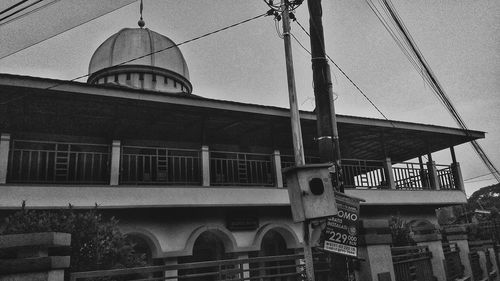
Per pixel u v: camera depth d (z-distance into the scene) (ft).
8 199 29.53
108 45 62.75
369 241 22.11
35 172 40.50
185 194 36.45
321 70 21.18
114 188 33.68
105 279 23.04
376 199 47.16
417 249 31.14
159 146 47.62
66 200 31.48
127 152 45.60
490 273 45.68
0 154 30.99
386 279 22.15
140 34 64.28
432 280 30.22
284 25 23.27
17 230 22.50
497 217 82.28
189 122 41.88
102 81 59.98
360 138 52.06
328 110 20.54
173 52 64.80
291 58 22.70
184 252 36.94
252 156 53.26
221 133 47.47
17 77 28.94
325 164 17.75
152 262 37.06
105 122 39.99
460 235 39.58
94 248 23.29
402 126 48.14
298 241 43.01
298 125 21.33
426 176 55.16
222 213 41.01
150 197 34.83
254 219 42.09
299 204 17.37
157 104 35.06
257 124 43.80
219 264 23.50
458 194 54.54
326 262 27.40
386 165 49.75
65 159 42.37
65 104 33.71
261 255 47.73
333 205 17.29
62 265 15.16
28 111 35.12
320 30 21.91
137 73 59.31
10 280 13.62
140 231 35.60
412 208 54.85
